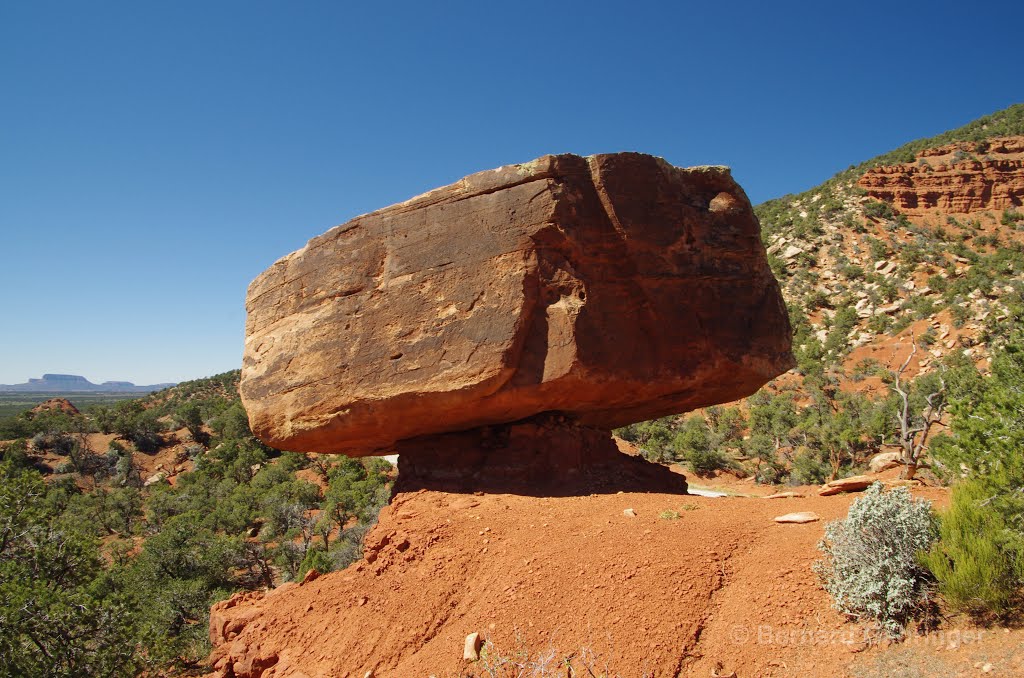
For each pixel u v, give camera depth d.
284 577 28.88
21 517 16.64
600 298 9.65
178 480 61.16
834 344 67.88
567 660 6.00
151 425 80.88
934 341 60.06
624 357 9.66
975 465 6.79
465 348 9.44
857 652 5.37
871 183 101.31
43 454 72.88
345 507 35.94
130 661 14.79
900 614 5.57
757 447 42.28
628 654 5.91
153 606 24.31
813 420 44.31
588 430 11.54
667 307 10.12
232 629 8.88
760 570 6.57
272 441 11.55
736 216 10.99
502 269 9.48
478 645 6.60
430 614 7.38
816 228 94.12
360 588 8.41
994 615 5.26
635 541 7.44
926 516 6.07
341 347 10.52
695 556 6.95
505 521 8.69
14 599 13.33
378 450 12.88
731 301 10.75
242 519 39.94
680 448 42.00
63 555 16.45
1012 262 71.19
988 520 5.77
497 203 9.71
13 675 12.79
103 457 72.62
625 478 11.19
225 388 111.06
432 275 9.98
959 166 98.75
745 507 8.35
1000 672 4.66
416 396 9.69
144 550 30.95
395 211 10.57
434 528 8.81
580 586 6.94
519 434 10.70
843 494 8.77
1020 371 9.30
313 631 8.02
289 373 11.12
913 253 80.12
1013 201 95.75
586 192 9.73
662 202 10.15
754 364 10.70
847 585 5.80
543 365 9.34
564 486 10.16
